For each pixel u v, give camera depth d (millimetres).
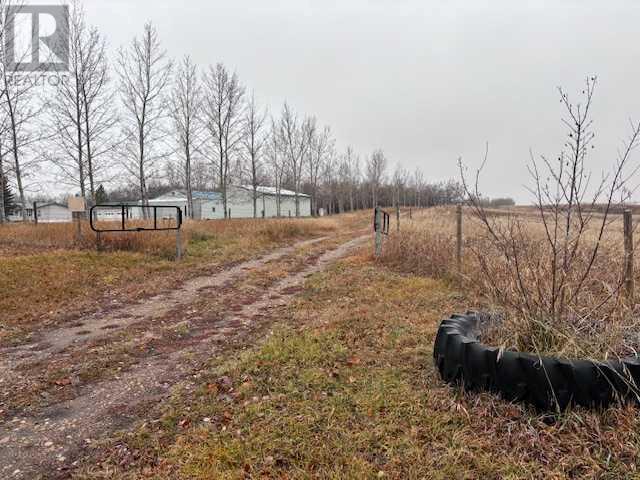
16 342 4684
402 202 62062
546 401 2506
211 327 5227
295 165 34125
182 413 2900
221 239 14023
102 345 4535
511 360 2639
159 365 3920
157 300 6766
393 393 2951
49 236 11250
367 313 5180
